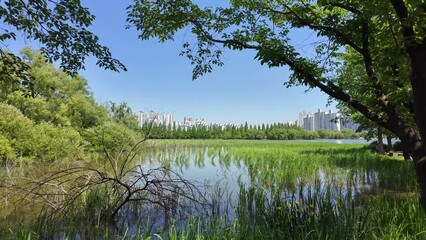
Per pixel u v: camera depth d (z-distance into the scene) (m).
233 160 28.42
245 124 126.44
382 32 5.45
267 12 7.96
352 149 38.06
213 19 7.96
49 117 34.88
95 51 9.07
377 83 5.60
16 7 7.55
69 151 22.77
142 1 7.62
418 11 3.71
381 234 6.38
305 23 6.68
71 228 7.41
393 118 5.04
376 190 13.57
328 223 6.46
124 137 29.61
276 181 15.44
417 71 3.80
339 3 6.21
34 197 9.30
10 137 19.56
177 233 6.70
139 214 9.36
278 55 6.42
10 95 27.80
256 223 7.38
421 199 3.97
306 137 129.00
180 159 26.25
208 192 12.84
